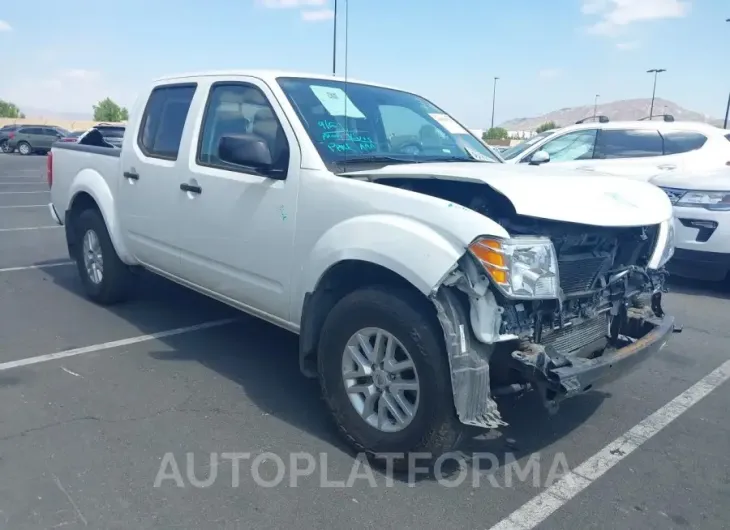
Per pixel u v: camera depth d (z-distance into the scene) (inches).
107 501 121.2
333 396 141.5
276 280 155.9
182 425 151.5
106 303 241.0
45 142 1403.8
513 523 119.3
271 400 166.2
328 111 163.2
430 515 120.7
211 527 115.0
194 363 189.3
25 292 262.2
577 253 137.1
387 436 132.6
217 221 170.7
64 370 181.6
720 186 270.8
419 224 124.3
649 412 167.2
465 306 122.3
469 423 119.7
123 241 217.2
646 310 156.6
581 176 148.3
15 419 151.6
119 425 150.3
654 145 363.6
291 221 149.6
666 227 155.1
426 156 172.4
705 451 147.7
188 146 182.2
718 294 290.2
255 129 165.0
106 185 222.7
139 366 186.1
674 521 121.5
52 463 133.1
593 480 134.6
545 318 128.7
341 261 135.8
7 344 201.3
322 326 146.9
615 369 130.3
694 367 199.6
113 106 3169.3
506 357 124.8
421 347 123.5
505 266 117.2
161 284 273.6
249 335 214.8
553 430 155.7
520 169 152.0
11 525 113.1
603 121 390.3
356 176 143.7
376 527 116.6
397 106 184.9
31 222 457.7
